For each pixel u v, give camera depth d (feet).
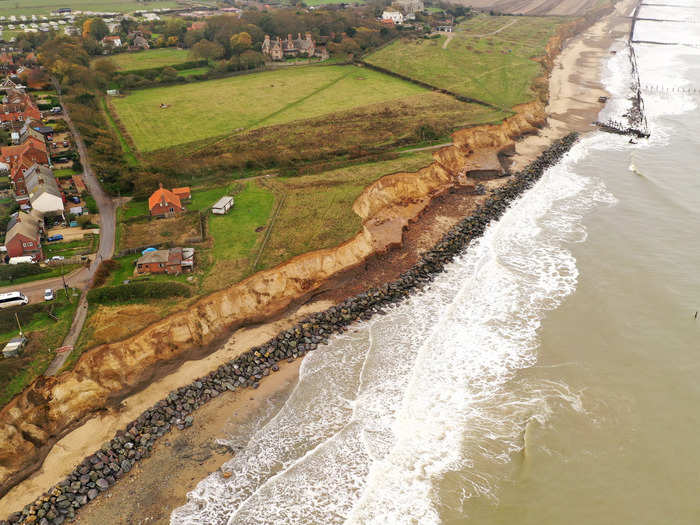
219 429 140.36
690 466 123.24
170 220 224.33
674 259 198.70
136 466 130.31
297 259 193.06
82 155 296.71
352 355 164.04
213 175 268.41
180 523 117.19
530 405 142.00
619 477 122.01
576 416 137.90
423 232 232.73
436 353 162.20
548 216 237.66
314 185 250.57
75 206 232.73
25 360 144.66
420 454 130.82
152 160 285.02
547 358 157.89
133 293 173.06
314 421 141.69
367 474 126.52
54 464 129.39
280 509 119.24
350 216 221.66
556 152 313.12
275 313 180.96
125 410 145.28
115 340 153.38
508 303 182.39
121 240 208.64
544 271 198.08
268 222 218.59
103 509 120.06
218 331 170.50
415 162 273.95
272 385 154.20
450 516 116.26
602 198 250.78
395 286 194.80
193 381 155.53
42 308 165.99
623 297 180.34
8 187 253.03
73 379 142.10
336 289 195.83
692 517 112.27
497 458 128.88
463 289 191.42
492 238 223.71
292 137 315.99
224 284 178.70
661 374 149.07
